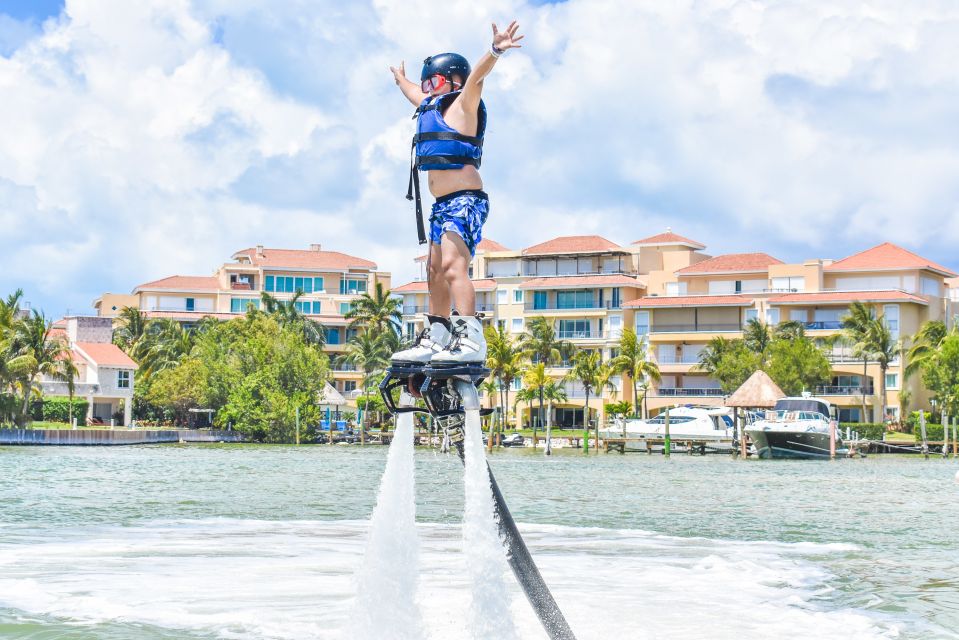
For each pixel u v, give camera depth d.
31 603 13.89
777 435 75.12
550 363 113.94
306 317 126.19
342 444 102.25
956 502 37.03
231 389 103.50
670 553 20.25
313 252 147.75
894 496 40.09
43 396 99.75
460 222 7.12
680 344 111.44
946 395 90.12
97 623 12.74
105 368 103.75
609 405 106.31
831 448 75.25
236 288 141.00
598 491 41.00
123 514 28.14
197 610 13.45
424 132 7.22
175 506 31.19
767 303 107.88
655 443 88.81
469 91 7.02
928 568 18.92
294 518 26.98
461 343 7.01
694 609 14.07
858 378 104.69
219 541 20.84
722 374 101.44
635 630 12.71
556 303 118.94
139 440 91.50
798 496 39.56
